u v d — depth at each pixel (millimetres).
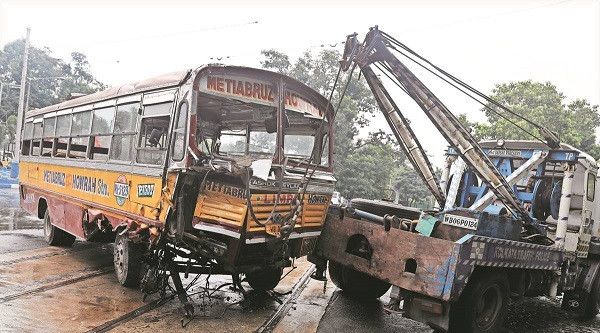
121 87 7773
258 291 7594
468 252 5473
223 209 5750
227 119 7578
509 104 33688
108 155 7777
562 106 33000
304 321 6496
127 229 6824
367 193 35562
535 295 7598
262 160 5918
